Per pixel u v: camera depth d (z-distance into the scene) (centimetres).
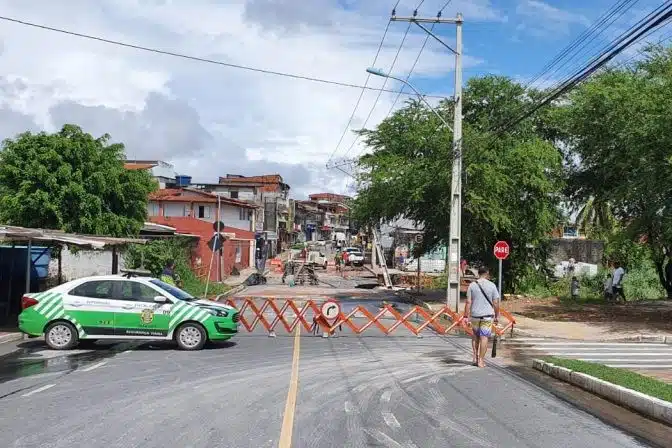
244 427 771
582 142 2456
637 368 1282
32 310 1430
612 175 2531
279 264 5891
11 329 1686
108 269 2898
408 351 1514
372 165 3170
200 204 5666
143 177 2880
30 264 1780
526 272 3381
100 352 1405
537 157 2841
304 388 1028
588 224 4056
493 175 2773
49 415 824
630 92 2114
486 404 935
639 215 2450
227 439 716
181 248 3381
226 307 1516
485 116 3111
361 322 2217
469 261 3491
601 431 789
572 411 899
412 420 827
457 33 2358
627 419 855
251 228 6856
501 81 3144
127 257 2811
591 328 2044
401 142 3253
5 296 1920
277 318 1820
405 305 2947
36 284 1973
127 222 2748
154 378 1098
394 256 6656
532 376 1188
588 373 1091
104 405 884
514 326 2009
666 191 1989
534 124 3106
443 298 3222
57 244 2072
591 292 3644
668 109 1897
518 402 953
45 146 2564
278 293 3656
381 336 1822
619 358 1445
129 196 2817
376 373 1189
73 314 1429
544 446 720
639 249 3503
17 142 2569
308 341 1669
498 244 2198
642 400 886
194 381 1074
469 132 2853
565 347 1656
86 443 696
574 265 4416
